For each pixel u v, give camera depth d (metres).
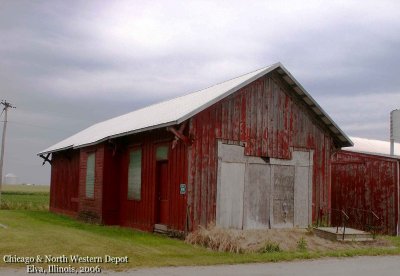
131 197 20.81
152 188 19.12
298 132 20.33
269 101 19.53
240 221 18.25
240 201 18.31
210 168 17.58
